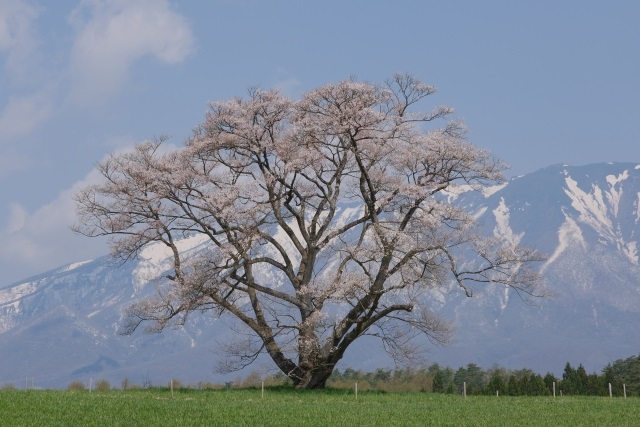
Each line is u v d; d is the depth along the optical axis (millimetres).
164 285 62406
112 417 40844
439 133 61250
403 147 61156
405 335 61875
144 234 63812
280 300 64438
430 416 44312
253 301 63844
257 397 54312
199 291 60594
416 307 60969
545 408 49406
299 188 67500
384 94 61906
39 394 50750
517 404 52500
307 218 68812
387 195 60500
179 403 47250
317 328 60781
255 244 64125
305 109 61812
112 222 64188
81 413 41844
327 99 60875
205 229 62938
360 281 58406
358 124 59281
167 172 63500
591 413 46438
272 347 63062
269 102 64125
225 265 60969
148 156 65438
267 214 63188
